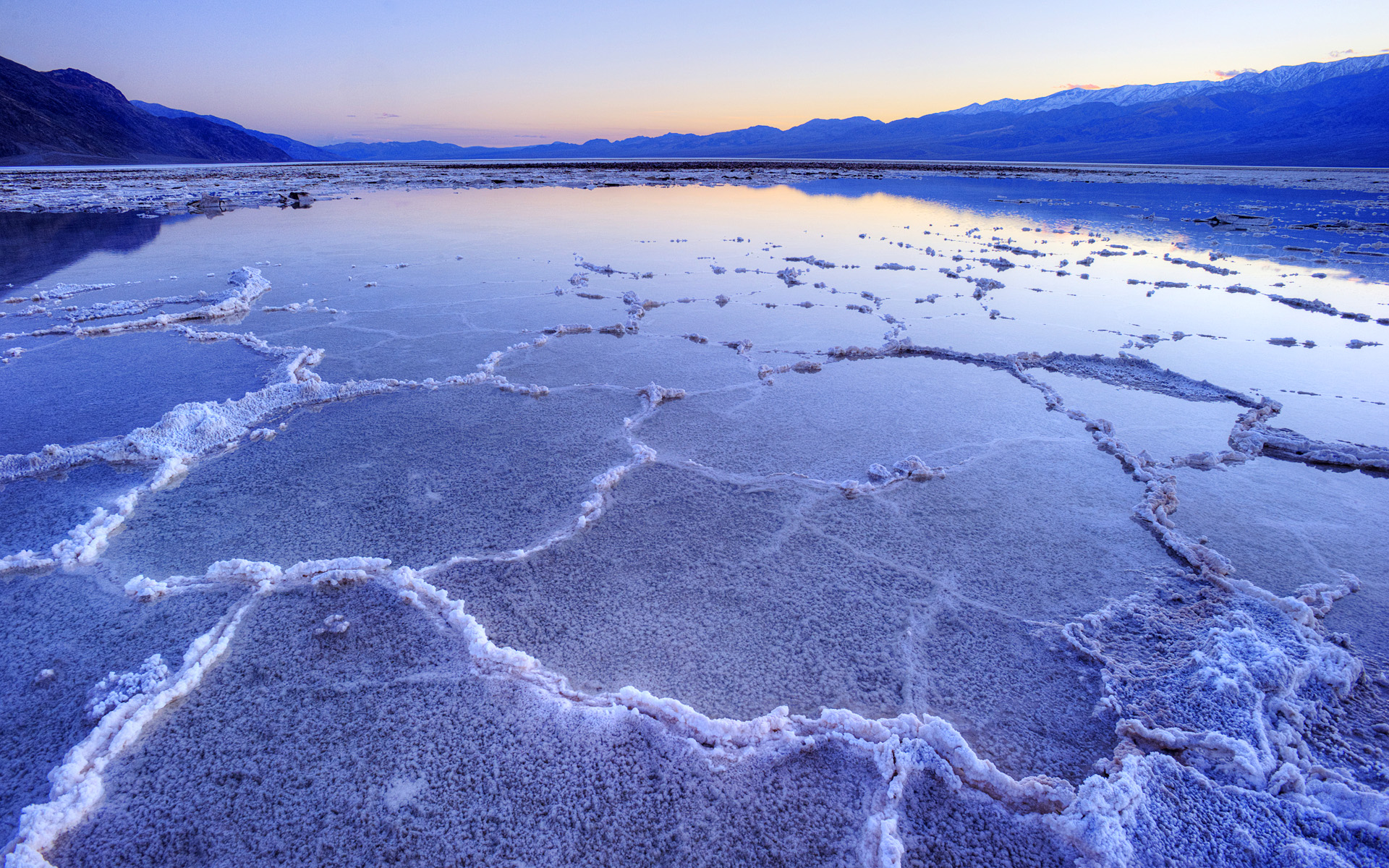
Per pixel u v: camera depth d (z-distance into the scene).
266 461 3.77
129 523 3.15
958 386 5.05
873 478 3.61
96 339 6.04
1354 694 2.20
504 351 5.74
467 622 2.45
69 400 4.61
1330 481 3.63
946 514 3.28
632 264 9.72
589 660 2.34
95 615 2.54
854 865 1.65
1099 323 6.71
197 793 1.84
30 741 2.01
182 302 7.20
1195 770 1.90
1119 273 9.32
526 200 19.81
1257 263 10.10
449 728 2.04
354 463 3.75
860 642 2.43
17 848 1.64
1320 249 11.50
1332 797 1.80
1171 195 22.62
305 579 2.72
